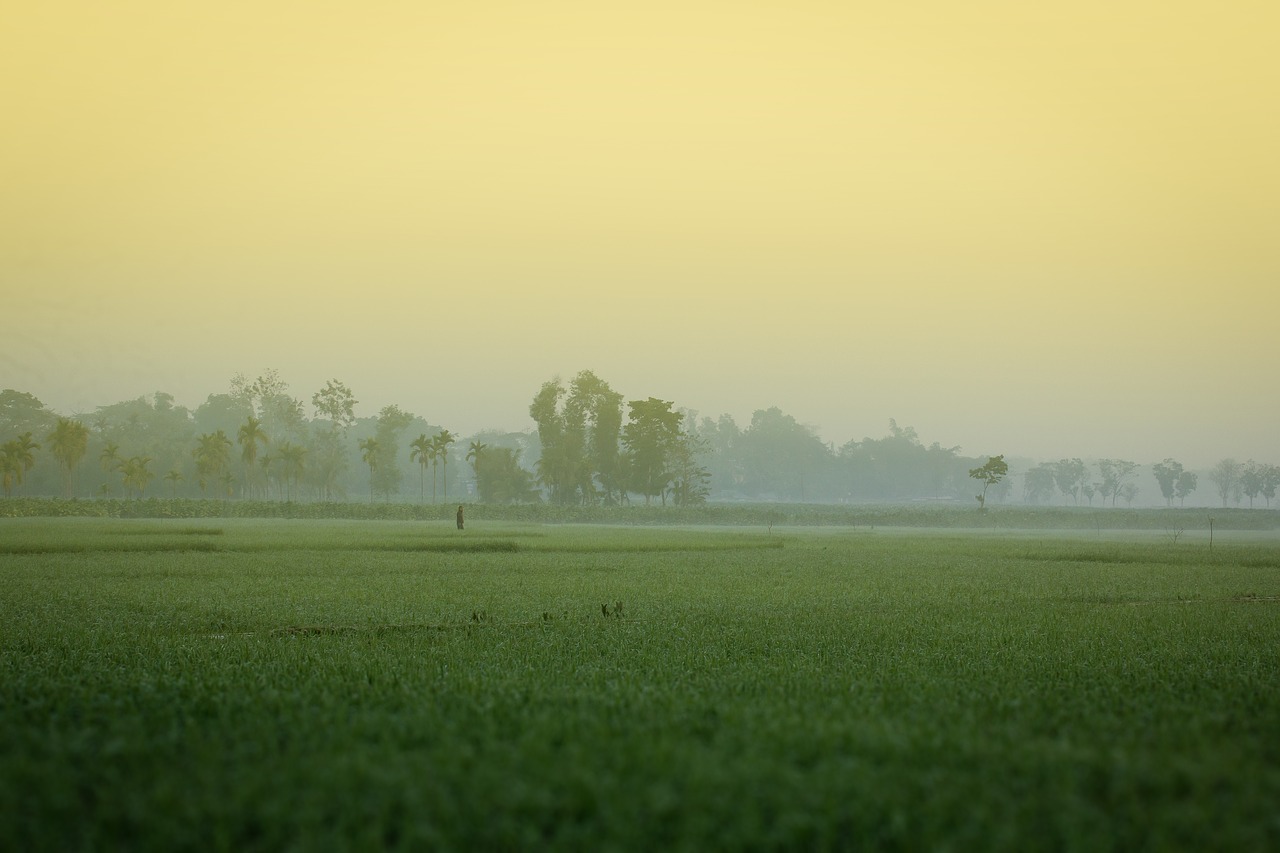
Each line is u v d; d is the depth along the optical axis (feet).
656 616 81.10
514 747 33.19
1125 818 27.99
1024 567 150.10
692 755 31.86
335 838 25.07
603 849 24.89
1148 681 49.19
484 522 368.48
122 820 27.25
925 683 48.24
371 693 42.88
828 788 28.55
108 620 75.87
